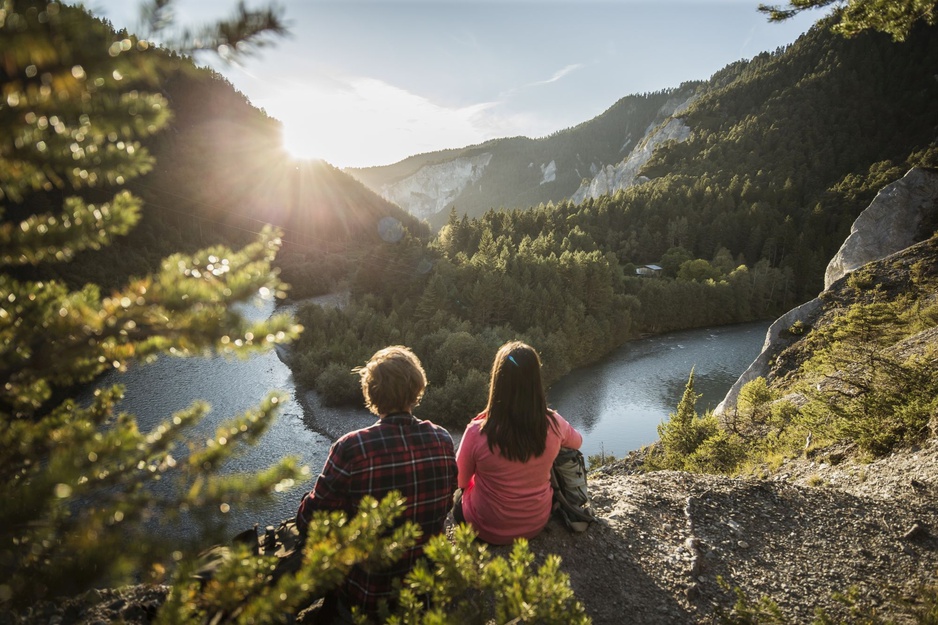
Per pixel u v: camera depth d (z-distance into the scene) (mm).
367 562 1564
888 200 32094
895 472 5973
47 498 1036
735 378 54906
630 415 46719
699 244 115750
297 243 118500
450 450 2770
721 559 3926
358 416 41406
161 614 1208
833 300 22406
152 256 75250
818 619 2881
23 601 1062
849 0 3473
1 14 722
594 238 121125
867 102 167875
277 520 24922
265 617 1243
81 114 852
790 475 7625
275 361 52062
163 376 46062
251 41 912
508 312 64875
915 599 3449
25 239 1146
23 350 1117
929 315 16000
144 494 1221
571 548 3709
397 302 67500
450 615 1637
